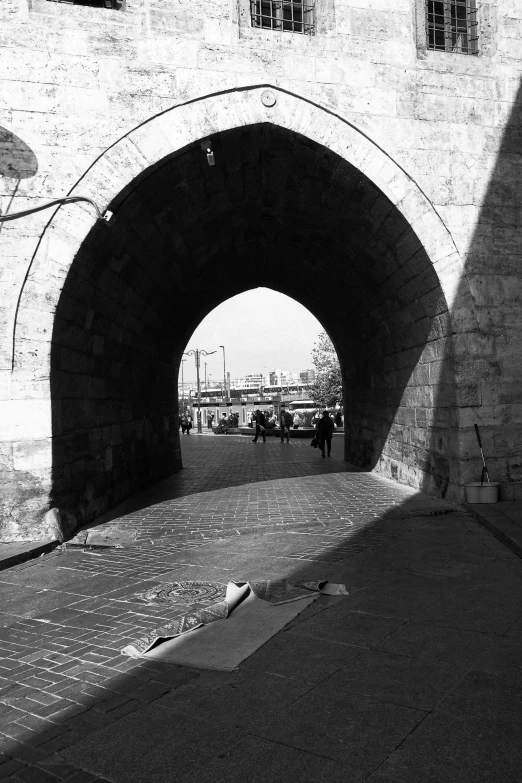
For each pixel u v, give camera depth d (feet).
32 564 21.54
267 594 16.75
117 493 34.09
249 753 9.17
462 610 15.37
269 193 34.55
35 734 9.90
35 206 24.53
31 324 24.18
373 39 29.27
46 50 25.09
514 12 31.37
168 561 21.34
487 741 9.29
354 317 46.68
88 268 26.63
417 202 29.37
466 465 29.14
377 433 45.44
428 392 33.55
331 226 35.86
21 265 24.26
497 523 23.93
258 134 28.14
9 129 24.49
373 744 9.30
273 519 28.14
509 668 11.90
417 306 33.24
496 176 30.35
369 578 18.45
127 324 35.22
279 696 10.95
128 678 11.85
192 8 26.89
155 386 44.78
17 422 23.93
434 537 23.57
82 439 28.35
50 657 13.06
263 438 94.07
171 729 9.93
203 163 28.32
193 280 44.27
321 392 142.41
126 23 26.09
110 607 16.38
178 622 14.35
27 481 23.94
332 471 48.60
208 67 26.84
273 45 27.78
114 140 25.55
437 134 29.78
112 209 25.91
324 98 28.35
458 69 30.22
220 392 341.21
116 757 9.18
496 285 29.99
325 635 13.89
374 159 28.94
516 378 29.86
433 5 30.45
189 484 43.11
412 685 11.27
